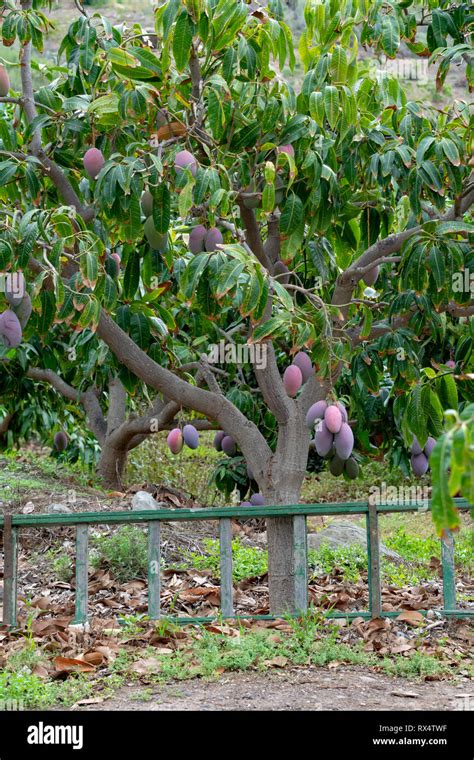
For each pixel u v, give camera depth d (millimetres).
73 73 3463
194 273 2773
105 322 3291
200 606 3936
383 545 5539
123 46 3143
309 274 4023
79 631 3203
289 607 3477
